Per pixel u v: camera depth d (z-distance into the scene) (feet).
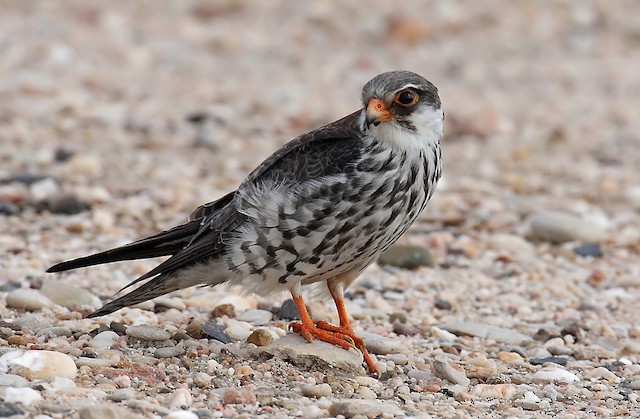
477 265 47.83
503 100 82.69
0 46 85.81
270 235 32.53
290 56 91.45
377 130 32.94
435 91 33.88
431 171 33.73
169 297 39.88
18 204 52.49
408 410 30.04
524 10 103.91
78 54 86.17
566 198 60.03
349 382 31.73
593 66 91.97
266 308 39.50
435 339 37.58
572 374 34.45
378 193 32.42
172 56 88.74
